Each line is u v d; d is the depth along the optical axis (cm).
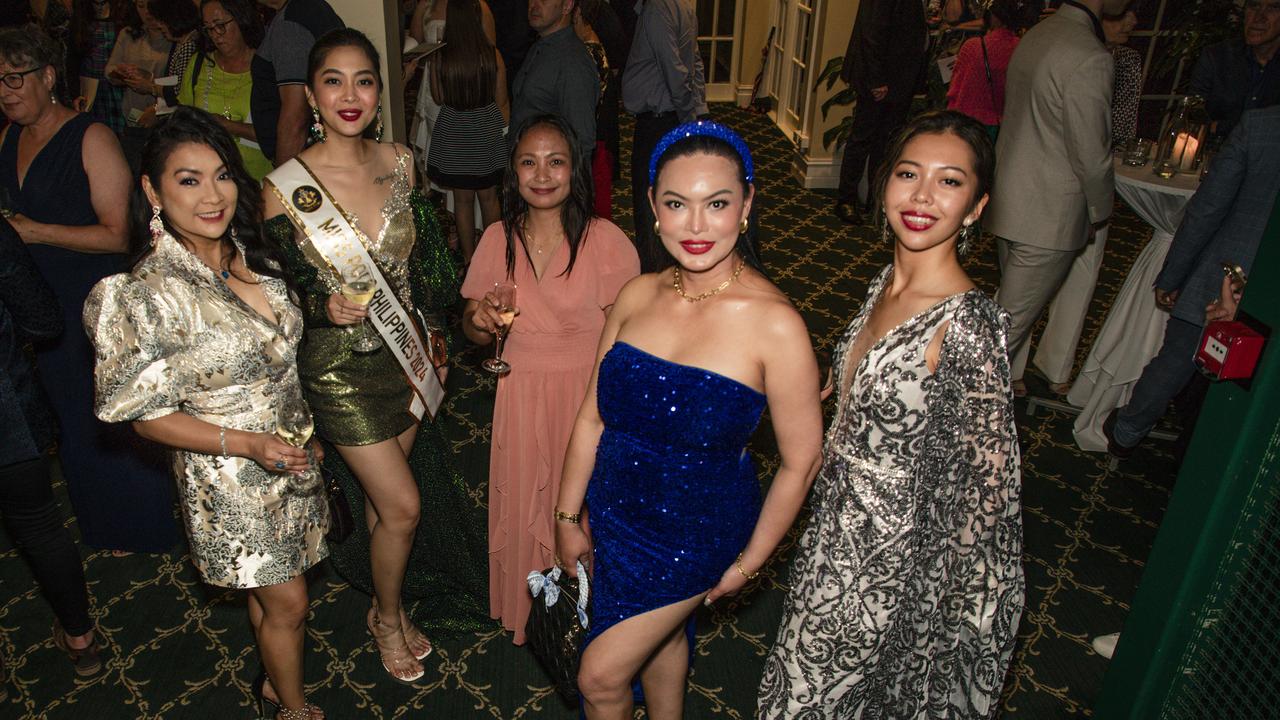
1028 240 352
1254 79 412
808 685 200
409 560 279
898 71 560
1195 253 291
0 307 211
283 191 217
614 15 557
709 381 173
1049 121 335
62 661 264
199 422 188
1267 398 171
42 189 252
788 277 530
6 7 414
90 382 279
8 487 228
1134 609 205
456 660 268
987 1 559
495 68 442
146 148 177
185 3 358
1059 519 334
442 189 467
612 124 605
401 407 236
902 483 182
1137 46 698
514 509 249
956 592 185
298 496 205
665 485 179
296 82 328
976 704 192
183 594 290
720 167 164
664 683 214
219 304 187
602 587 190
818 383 177
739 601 293
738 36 875
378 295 225
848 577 190
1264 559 178
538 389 237
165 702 250
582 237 229
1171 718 199
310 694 254
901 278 188
